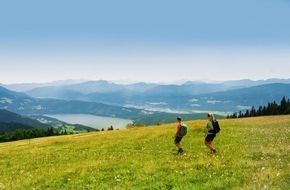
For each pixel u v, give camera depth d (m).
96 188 16.97
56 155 34.59
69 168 23.50
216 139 35.22
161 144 34.34
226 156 22.98
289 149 24.28
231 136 37.72
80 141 48.03
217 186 14.77
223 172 17.83
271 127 50.56
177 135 27.17
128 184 17.12
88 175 20.38
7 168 28.81
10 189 18.94
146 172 19.50
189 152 27.05
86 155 31.78
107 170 21.67
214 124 25.48
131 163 23.30
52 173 22.39
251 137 35.69
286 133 38.06
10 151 45.19
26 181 20.67
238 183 14.87
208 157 23.02
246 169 17.97
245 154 23.20
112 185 17.34
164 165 21.12
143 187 16.14
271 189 13.16
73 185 18.30
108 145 38.16
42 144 50.62
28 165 29.30
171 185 16.23
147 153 28.45
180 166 20.41
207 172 18.17
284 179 14.68
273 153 22.66
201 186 15.19
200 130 45.78
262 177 15.34
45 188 18.50
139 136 44.62
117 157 27.48
